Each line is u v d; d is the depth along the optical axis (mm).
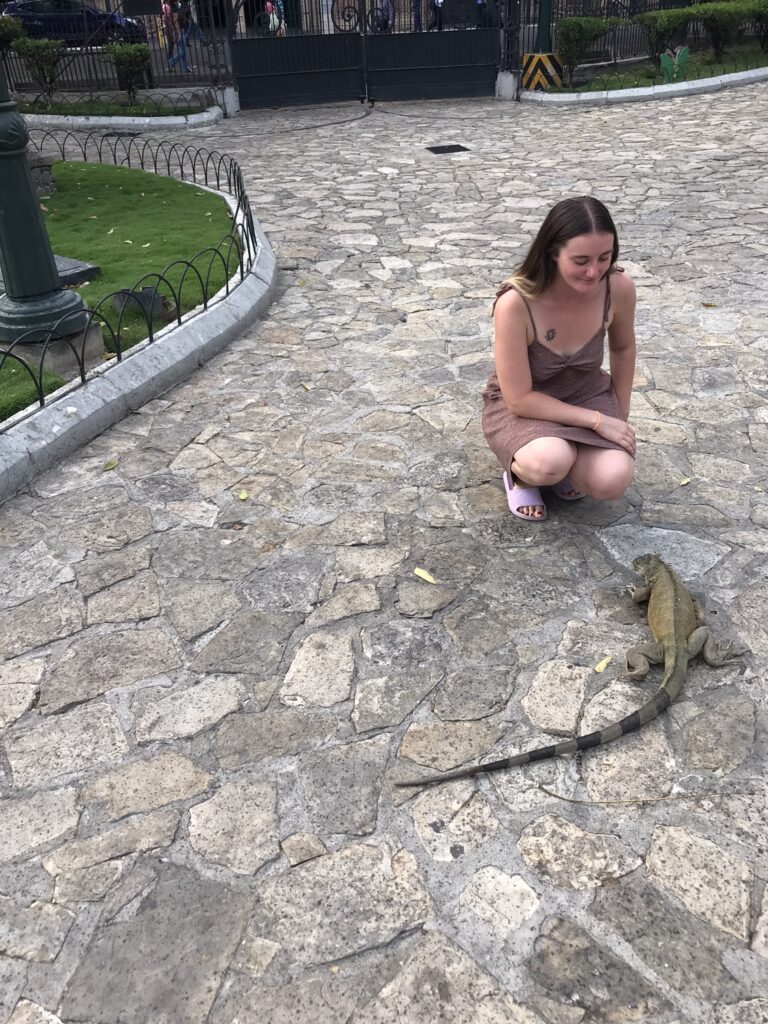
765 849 2375
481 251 8281
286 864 2406
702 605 3348
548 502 4152
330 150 13852
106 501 4328
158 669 3180
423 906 2270
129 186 11305
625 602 3418
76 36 19000
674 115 14992
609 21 18203
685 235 8273
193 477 4523
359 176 11859
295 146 14328
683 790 2570
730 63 19312
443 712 2918
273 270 7555
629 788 2588
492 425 3930
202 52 18656
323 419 5105
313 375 5723
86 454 4809
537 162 12102
